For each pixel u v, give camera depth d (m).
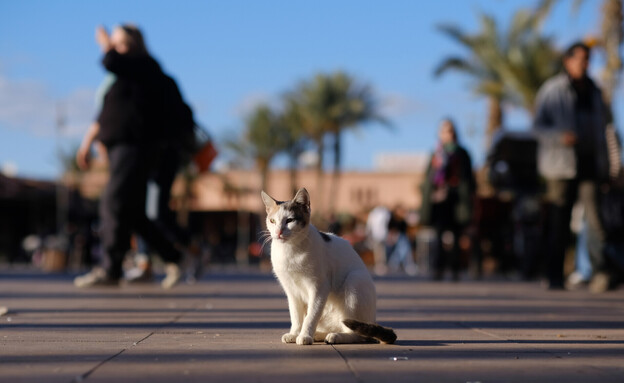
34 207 37.00
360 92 41.03
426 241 22.58
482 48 26.00
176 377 2.98
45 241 28.78
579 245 11.73
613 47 17.27
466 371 3.16
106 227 9.45
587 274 11.54
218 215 45.59
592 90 10.09
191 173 37.88
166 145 9.58
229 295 8.40
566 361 3.47
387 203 48.66
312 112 40.31
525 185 16.59
